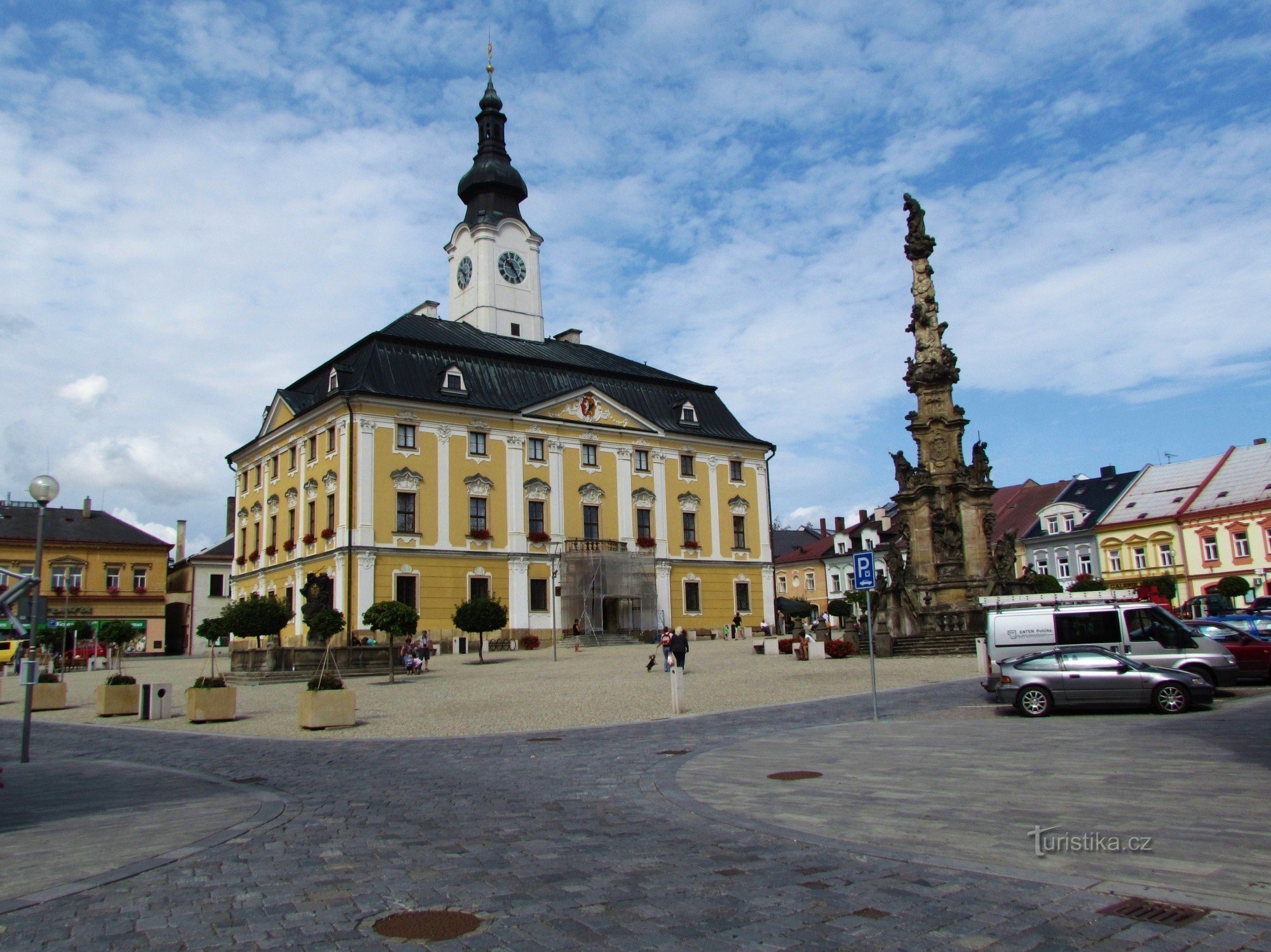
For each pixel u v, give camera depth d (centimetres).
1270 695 2262
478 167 7825
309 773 1612
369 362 6131
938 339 4669
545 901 794
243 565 7306
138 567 8769
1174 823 984
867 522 10331
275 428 6925
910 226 4775
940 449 4578
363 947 692
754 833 1026
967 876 828
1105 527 7481
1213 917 705
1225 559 6756
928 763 1430
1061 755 1461
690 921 732
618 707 2580
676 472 7369
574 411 6856
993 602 2834
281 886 860
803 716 2186
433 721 2436
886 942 676
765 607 7688
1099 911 726
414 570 6012
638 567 6862
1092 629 2514
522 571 6431
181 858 977
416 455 6134
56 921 769
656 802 1229
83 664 6112
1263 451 7056
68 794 1432
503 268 7681
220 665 5819
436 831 1088
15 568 8306
